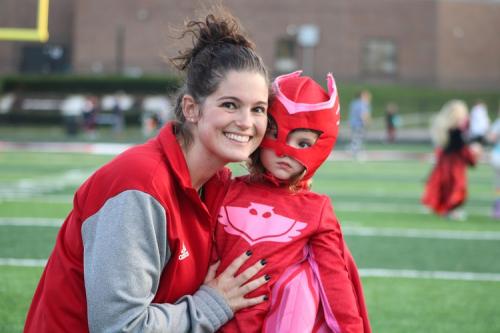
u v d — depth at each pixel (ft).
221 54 9.51
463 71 141.69
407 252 27.53
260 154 10.52
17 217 32.94
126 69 138.31
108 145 84.38
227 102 9.43
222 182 10.64
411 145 98.32
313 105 10.19
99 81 123.44
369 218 35.81
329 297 9.96
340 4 140.15
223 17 9.91
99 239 8.91
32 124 114.62
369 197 44.50
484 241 30.42
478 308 20.10
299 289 9.90
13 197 40.06
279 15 139.85
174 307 9.39
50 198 39.99
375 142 102.27
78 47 138.72
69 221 9.66
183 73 9.98
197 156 9.81
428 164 71.77
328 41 140.56
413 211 38.99
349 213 37.37
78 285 9.38
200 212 9.66
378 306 19.98
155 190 9.08
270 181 10.49
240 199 10.38
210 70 9.47
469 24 141.59
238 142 9.57
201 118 9.59
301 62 140.56
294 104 10.18
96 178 9.30
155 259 9.09
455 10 140.97
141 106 119.55
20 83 124.47
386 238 30.40
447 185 36.83
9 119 114.52
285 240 10.02
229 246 10.12
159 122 108.37
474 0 141.49
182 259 9.50
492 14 141.79
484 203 44.47
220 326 9.77
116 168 9.20
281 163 10.34
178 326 9.30
